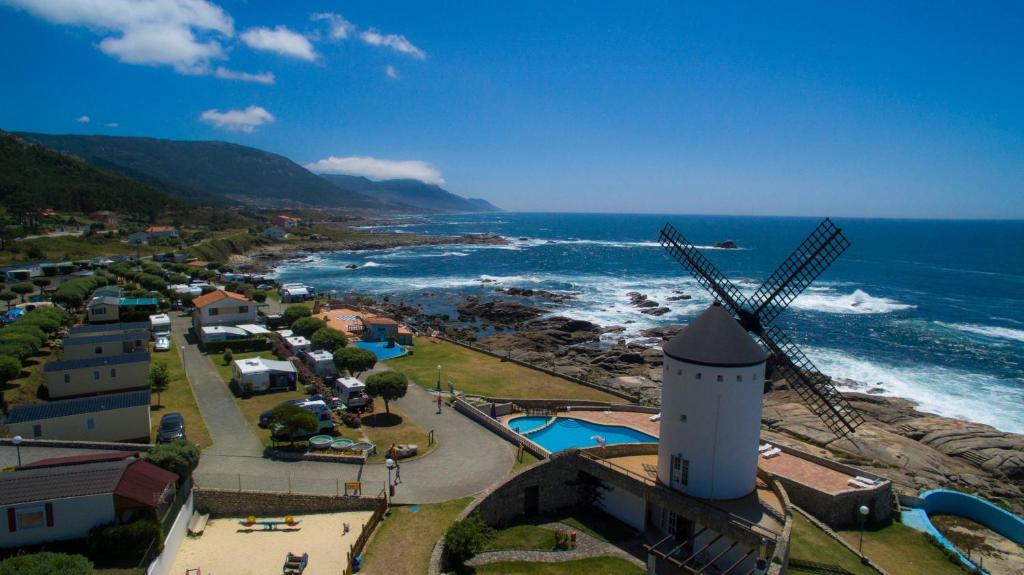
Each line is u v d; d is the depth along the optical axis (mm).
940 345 91250
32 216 165625
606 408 49594
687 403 31188
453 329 95438
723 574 28156
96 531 24594
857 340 94062
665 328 97500
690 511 30375
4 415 42000
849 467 38875
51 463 29438
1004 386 73438
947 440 53688
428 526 30484
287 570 26438
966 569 31969
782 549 26375
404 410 48406
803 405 60594
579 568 29062
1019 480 48562
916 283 152250
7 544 24219
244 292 102312
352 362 53281
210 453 38250
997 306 121500
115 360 50469
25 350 52719
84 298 87000
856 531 34938
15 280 100875
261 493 32156
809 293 136375
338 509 32438
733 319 32375
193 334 73750
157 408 46719
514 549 30578
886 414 60594
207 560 27547
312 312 87625
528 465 36875
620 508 34625
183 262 145250
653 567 28203
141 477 27219
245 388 50469
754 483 32250
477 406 48000
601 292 138125
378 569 26984
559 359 77500
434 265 190000
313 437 39969
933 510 40344
